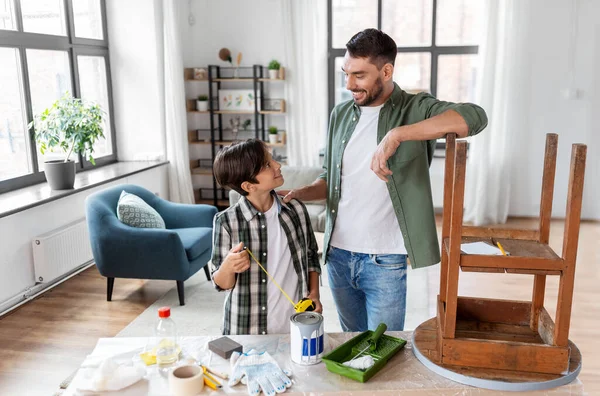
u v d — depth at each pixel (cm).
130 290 387
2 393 251
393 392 123
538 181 571
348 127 184
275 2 578
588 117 550
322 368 133
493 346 126
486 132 546
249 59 596
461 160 120
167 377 132
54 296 374
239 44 594
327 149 197
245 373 129
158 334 143
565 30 538
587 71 542
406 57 592
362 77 167
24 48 409
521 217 582
